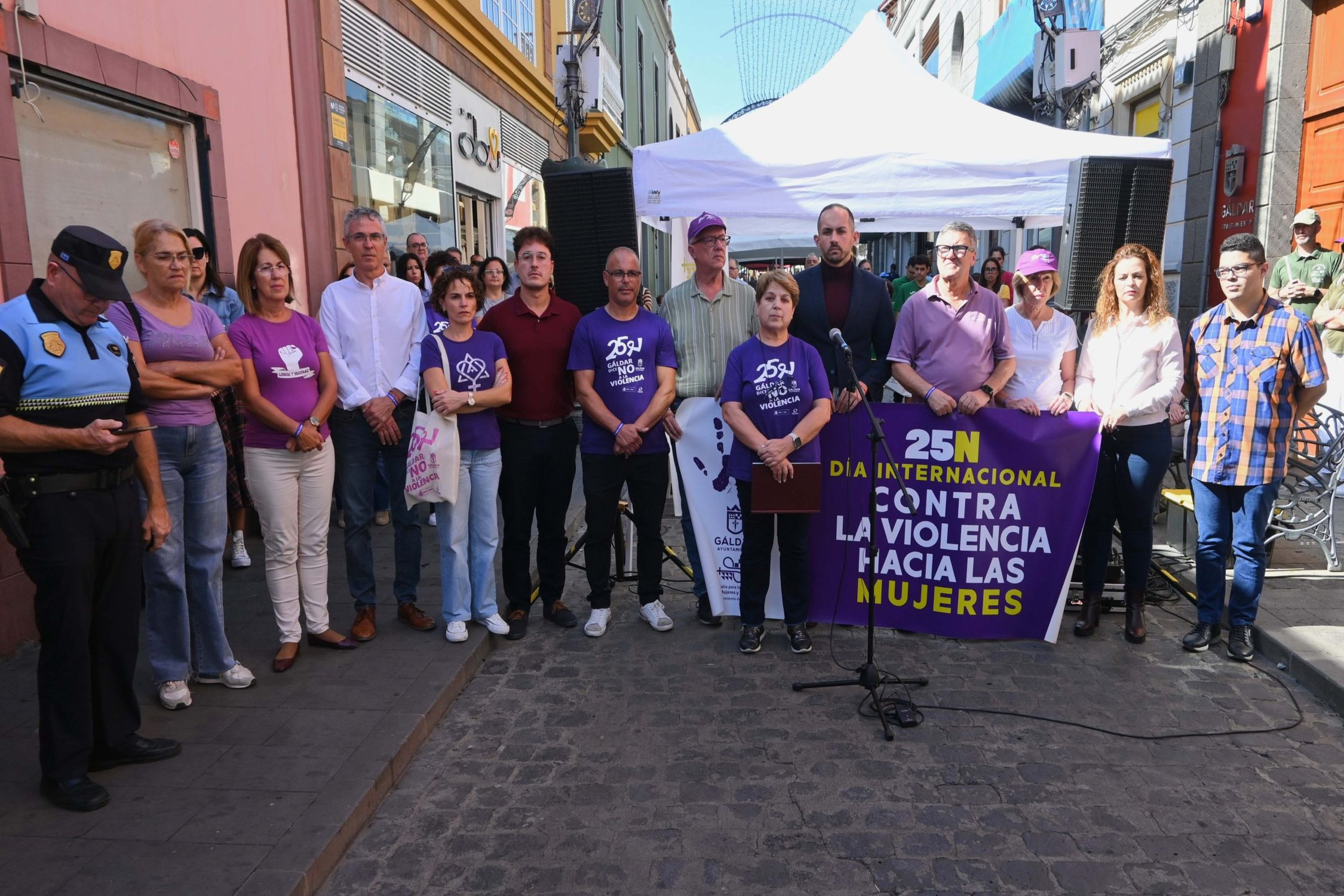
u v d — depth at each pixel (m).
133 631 2.97
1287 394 3.94
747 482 4.16
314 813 2.76
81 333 2.74
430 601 4.76
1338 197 7.36
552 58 13.08
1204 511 4.15
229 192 5.43
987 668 4.09
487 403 4.02
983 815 2.89
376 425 4.07
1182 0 9.38
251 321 3.67
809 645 4.30
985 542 4.43
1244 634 4.12
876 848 2.71
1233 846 2.71
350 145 6.99
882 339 4.62
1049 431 4.31
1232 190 8.37
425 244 7.19
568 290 5.02
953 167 6.21
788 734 3.47
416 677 3.79
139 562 2.97
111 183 4.57
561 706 3.73
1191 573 5.14
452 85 9.32
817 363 4.13
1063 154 6.13
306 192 6.36
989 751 3.31
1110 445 4.33
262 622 4.41
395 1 7.84
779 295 4.04
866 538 4.57
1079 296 4.98
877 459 4.45
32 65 3.95
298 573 4.00
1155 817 2.87
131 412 2.96
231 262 5.44
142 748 3.06
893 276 16.86
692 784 3.10
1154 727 3.49
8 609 3.92
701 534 4.58
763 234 8.97
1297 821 2.84
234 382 3.45
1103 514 4.38
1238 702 3.70
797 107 6.53
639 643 4.43
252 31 5.70
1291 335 3.86
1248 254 3.85
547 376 4.31
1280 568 5.10
